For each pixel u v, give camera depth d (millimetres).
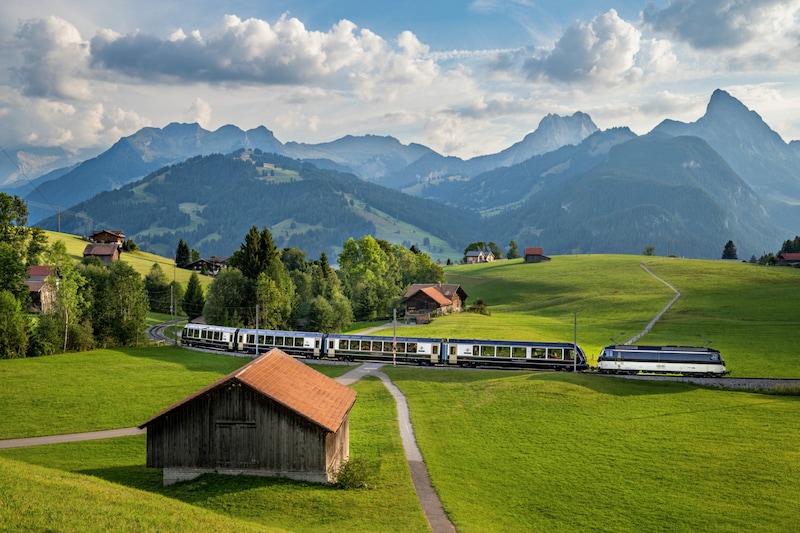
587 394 66438
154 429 41250
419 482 42812
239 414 40812
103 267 124188
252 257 133250
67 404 66688
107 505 30625
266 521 34625
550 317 150375
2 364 86250
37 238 107188
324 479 40562
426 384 75625
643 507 39375
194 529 29094
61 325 97875
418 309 151500
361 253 171750
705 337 109312
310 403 42656
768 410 59688
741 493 41219
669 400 64125
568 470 45875
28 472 35156
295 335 100000
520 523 36938
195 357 98062
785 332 109125
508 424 57562
